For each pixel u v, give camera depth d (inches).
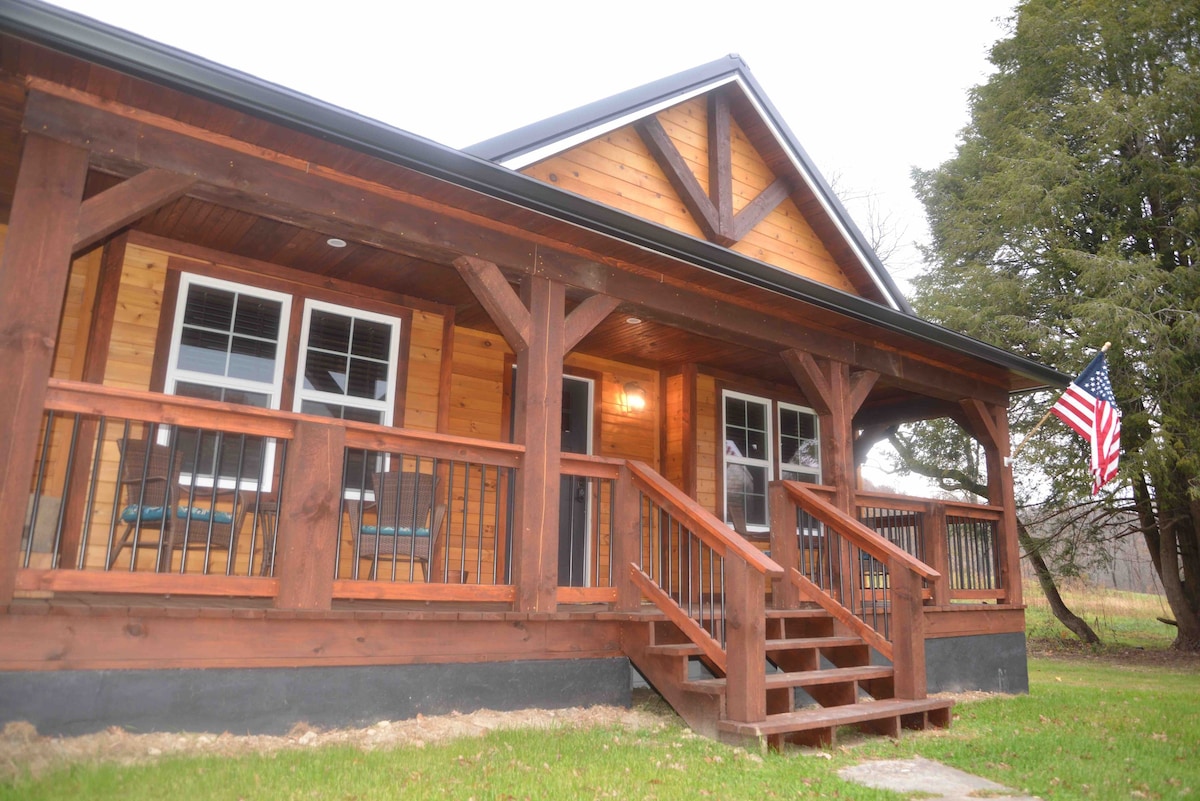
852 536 271.3
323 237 250.8
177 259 258.5
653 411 393.7
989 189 753.6
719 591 381.4
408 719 196.9
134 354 248.8
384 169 204.4
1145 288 634.8
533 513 225.5
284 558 184.1
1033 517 776.3
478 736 191.0
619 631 236.5
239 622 177.5
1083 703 317.7
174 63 159.5
